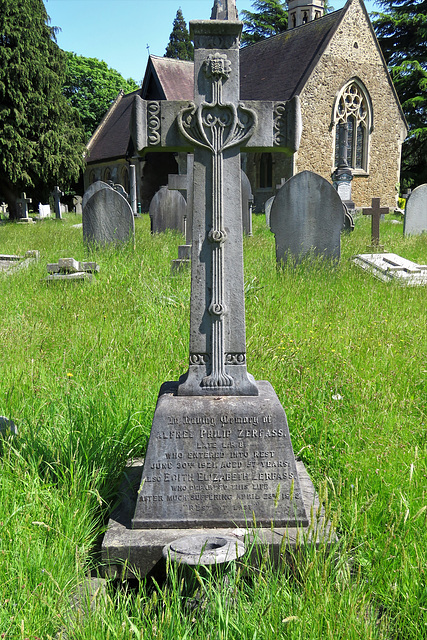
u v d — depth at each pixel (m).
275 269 8.95
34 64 27.66
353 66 30.22
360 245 11.87
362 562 2.58
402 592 2.33
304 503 2.93
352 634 2.04
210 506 2.89
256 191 32.09
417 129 35.62
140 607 2.25
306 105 29.27
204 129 2.95
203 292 2.99
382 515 2.82
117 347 5.26
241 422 2.88
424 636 2.18
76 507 2.77
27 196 34.44
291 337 5.63
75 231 16.91
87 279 8.12
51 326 6.06
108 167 44.78
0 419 3.50
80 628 2.07
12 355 5.13
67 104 30.56
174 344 5.35
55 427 3.56
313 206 9.20
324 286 8.02
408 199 15.17
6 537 2.51
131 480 3.26
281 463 2.89
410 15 37.97
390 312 6.76
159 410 2.88
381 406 4.02
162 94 35.97
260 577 2.33
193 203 2.97
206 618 2.14
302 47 31.31
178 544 2.57
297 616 2.07
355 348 5.26
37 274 8.80
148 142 3.01
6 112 27.17
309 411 3.94
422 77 36.16
